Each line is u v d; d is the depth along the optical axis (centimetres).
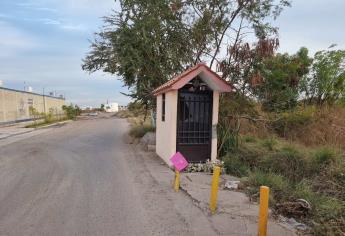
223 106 1197
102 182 845
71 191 757
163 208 636
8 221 563
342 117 1521
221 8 1581
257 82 1334
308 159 961
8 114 3325
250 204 657
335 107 1689
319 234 545
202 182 831
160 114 1228
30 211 615
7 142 1812
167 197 710
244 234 516
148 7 1641
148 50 1631
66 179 880
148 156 1265
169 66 1686
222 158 1089
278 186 767
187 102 1028
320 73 1847
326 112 1559
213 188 616
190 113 1032
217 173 614
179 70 1700
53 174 946
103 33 1766
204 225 551
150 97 1723
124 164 1101
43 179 880
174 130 1017
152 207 642
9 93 3356
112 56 1728
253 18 1527
